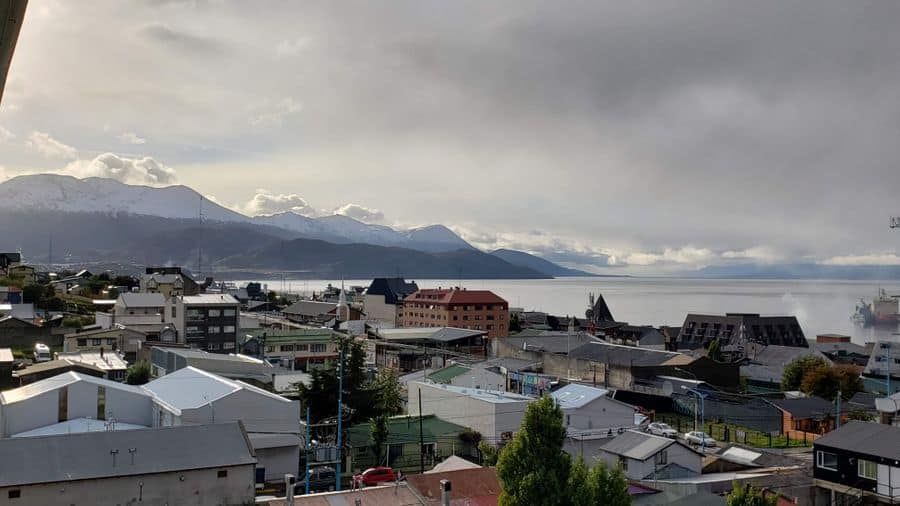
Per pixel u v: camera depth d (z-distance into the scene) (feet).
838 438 135.64
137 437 118.42
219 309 339.77
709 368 279.49
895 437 130.52
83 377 166.71
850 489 130.00
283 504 114.11
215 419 149.07
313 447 161.89
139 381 233.96
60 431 144.77
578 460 95.40
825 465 135.13
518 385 253.03
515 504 87.51
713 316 509.35
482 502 112.57
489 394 191.72
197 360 225.76
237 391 152.87
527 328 527.81
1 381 213.25
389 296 619.67
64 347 286.05
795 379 290.97
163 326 326.65
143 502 112.37
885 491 124.98
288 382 231.91
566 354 305.94
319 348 349.41
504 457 90.33
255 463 120.47
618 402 187.62
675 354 289.94
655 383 258.78
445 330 424.87
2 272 465.47
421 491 114.93
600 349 305.12
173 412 150.41
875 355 337.93
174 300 336.90
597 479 91.56
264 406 155.12
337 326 467.52
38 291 399.44
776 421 217.77
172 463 115.44
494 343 351.87
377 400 191.42
